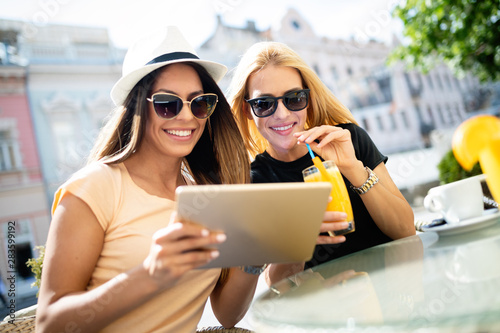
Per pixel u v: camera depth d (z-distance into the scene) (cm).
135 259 134
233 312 163
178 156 157
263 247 111
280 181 203
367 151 190
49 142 1620
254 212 100
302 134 159
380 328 72
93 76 1733
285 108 187
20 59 1611
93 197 132
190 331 144
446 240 128
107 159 153
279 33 2305
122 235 136
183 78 157
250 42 2092
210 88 178
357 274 112
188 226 95
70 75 1691
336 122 212
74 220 126
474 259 100
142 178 154
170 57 158
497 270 88
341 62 2527
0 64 1554
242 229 103
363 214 187
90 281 134
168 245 95
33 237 1509
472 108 2434
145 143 158
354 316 80
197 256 98
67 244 122
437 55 851
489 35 725
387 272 107
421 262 109
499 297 73
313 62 2438
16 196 1520
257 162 216
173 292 138
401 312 77
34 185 1548
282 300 101
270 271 174
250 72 195
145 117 154
